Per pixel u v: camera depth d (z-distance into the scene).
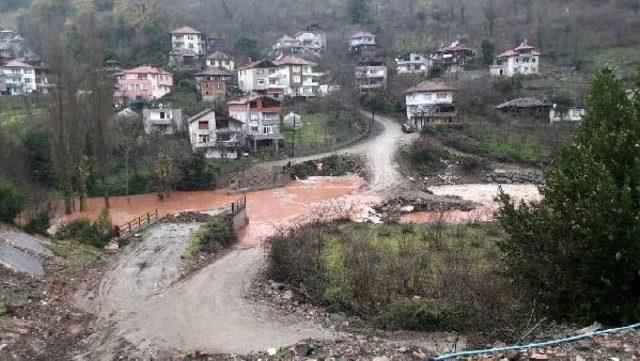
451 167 52.97
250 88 75.94
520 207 15.55
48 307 16.97
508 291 15.84
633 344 10.18
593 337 10.68
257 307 17.55
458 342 13.59
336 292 17.42
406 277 18.52
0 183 27.70
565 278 13.13
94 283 20.22
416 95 66.75
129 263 22.73
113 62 79.31
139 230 28.34
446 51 83.31
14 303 16.41
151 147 52.84
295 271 19.80
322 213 34.50
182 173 48.53
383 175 50.53
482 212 36.22
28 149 46.47
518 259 14.24
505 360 10.18
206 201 44.75
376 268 19.41
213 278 20.95
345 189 47.12
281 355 12.82
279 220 36.25
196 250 24.50
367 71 79.00
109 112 45.03
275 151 57.59
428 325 15.20
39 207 33.66
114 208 42.91
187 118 61.75
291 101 75.50
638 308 12.34
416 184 48.44
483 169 52.81
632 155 13.95
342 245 23.81
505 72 77.62
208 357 13.49
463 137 58.75
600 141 14.43
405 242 24.42
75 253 23.27
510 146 56.88
